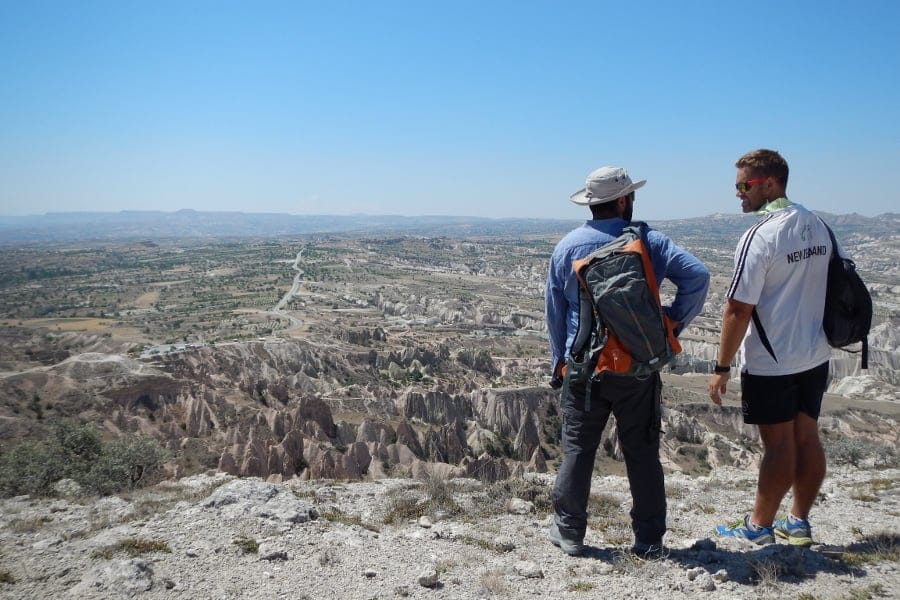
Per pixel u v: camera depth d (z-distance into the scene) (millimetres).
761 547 6402
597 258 5723
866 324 6000
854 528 7406
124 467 19453
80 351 114438
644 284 5547
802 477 6391
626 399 6066
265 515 7562
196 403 62000
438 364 103562
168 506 8531
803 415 6281
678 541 7188
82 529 7676
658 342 5590
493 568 6211
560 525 6746
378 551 6707
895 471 13211
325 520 7719
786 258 5910
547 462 61188
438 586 5805
